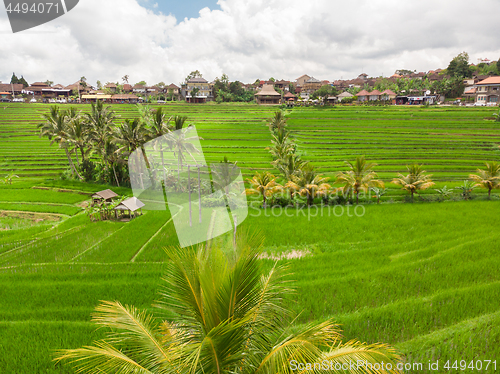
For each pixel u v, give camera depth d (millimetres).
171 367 4195
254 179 28000
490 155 47844
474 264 14055
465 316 9820
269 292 4789
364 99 109812
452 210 26625
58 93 115625
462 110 79375
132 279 14039
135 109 89250
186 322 4348
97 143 43562
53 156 54469
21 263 17828
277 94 111312
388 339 8977
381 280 12891
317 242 19688
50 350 8867
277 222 23031
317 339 4449
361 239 20328
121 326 4605
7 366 8406
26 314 11211
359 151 53250
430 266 14125
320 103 107625
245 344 4312
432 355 7930
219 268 3410
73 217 29531
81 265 15977
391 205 28781
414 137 60219
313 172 31531
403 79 126500
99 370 4336
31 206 33562
